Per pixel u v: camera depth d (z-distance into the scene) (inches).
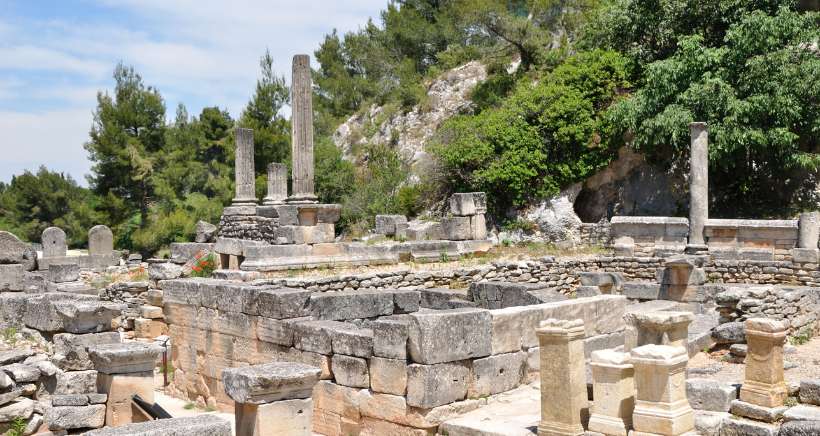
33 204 2405.3
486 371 374.9
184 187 1983.3
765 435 292.0
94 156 1879.9
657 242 928.3
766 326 333.4
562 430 313.6
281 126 1915.6
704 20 1178.6
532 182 1257.4
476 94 1722.4
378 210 1545.3
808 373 422.0
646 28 1243.8
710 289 691.4
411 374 354.6
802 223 828.0
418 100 1919.3
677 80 1099.9
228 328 471.5
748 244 876.6
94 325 400.5
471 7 1700.3
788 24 1043.3
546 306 415.8
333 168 1733.5
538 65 1648.6
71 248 2065.7
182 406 495.5
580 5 1755.7
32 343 412.5
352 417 382.6
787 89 1022.4
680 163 1205.7
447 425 346.6
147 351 379.6
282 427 300.0
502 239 1194.0
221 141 2003.0
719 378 405.7
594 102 1256.2
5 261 871.7
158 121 1964.8
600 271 869.8
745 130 1026.1
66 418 363.9
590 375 384.8
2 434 359.3
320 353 403.2
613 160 1246.3
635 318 350.9
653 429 289.6
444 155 1320.1
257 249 746.8
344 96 2336.4
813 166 1049.5
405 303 536.7
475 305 592.4
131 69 1956.2
